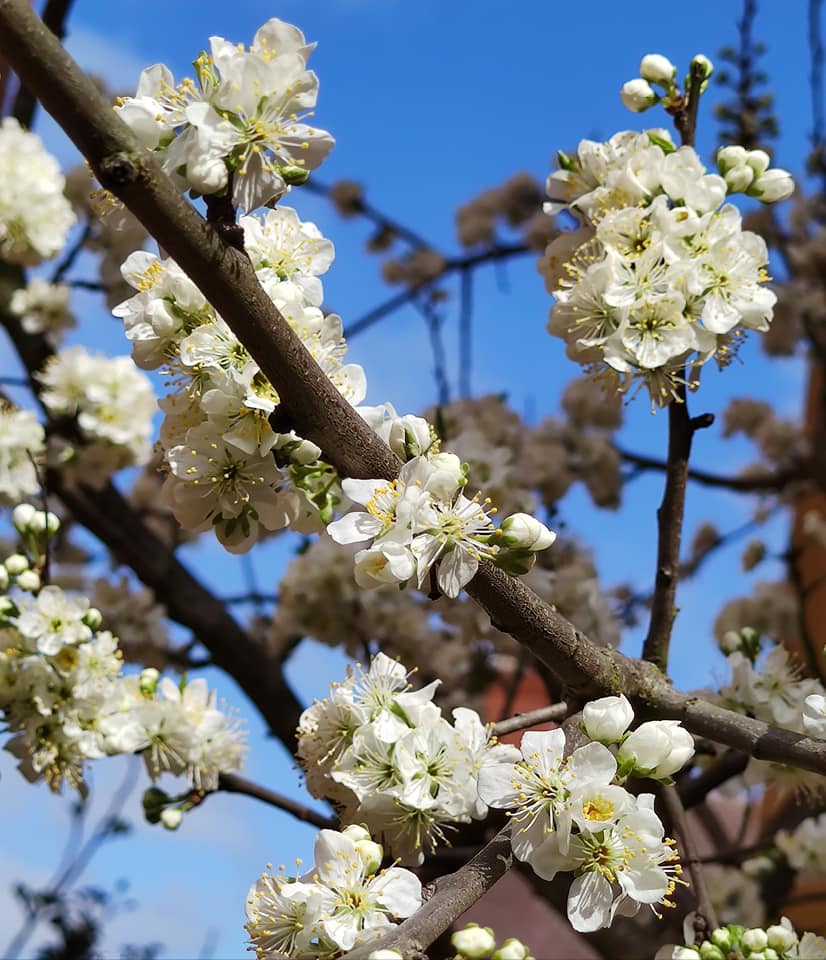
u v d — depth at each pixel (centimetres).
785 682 46
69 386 71
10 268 78
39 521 49
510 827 34
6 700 47
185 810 49
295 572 69
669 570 42
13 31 29
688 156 42
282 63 34
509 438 83
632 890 33
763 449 106
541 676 61
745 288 41
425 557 33
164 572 71
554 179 45
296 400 34
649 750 34
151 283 37
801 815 68
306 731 40
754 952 37
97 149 31
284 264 38
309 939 33
